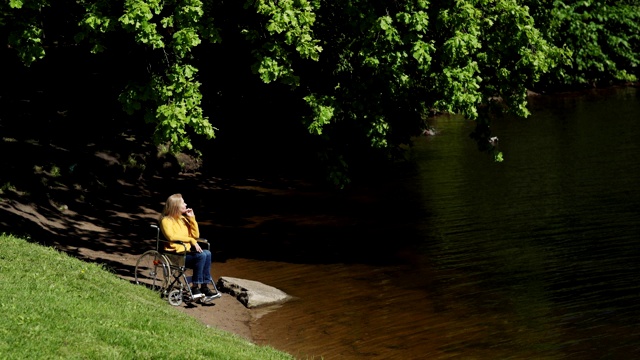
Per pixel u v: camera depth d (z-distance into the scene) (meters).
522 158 25.69
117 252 15.09
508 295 12.56
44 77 24.19
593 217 17.42
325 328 11.30
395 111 16.27
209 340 9.12
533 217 17.78
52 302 8.73
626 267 13.73
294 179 23.84
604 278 13.19
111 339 7.90
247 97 16.56
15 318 7.83
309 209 19.83
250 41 14.16
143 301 10.52
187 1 12.79
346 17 14.51
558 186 20.98
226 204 20.38
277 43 13.46
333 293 12.95
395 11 14.20
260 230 17.64
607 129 30.92
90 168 20.28
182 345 8.30
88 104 22.83
